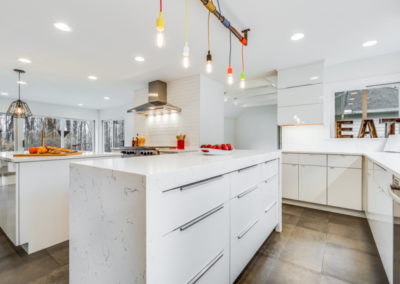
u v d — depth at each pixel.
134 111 4.02
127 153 3.82
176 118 3.99
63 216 2.06
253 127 8.46
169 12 1.93
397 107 2.94
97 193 0.96
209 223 1.08
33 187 1.87
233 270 1.32
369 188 2.23
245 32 2.28
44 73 3.64
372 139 3.03
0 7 1.83
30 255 1.79
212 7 1.54
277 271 1.57
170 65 3.28
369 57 2.99
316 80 3.10
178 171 0.87
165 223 0.82
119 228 0.85
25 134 6.05
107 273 0.92
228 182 1.25
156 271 0.78
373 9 1.88
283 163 3.26
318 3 1.81
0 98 5.53
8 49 2.70
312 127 3.45
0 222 2.23
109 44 2.57
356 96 3.19
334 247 1.92
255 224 1.64
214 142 4.05
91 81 4.12
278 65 3.25
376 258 1.74
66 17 2.00
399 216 1.03
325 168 2.91
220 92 4.26
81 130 7.50
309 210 2.98
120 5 1.83
